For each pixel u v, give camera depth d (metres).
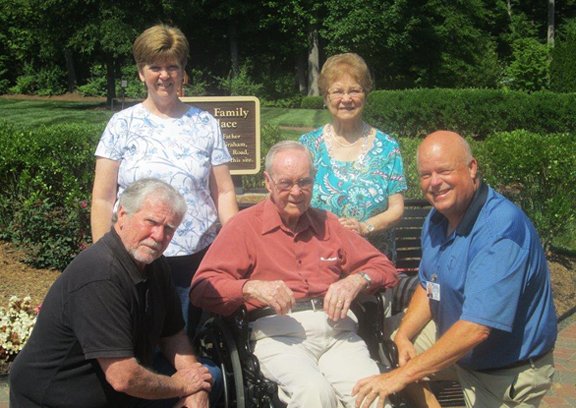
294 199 3.39
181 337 3.38
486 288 3.06
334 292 3.36
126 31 31.62
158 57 3.58
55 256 7.04
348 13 34.12
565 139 8.34
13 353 5.03
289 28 37.50
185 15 33.19
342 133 4.13
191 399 3.14
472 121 20.16
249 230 3.50
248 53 39.47
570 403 4.73
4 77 41.56
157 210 2.90
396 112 21.27
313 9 35.59
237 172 8.11
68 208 7.05
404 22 34.06
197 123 3.77
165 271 3.22
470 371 3.35
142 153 3.65
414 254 4.93
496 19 41.91
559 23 45.88
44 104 34.03
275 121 25.11
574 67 24.77
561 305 6.77
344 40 34.56
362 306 3.65
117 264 2.91
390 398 3.39
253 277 3.51
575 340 5.86
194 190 3.70
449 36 35.41
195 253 3.75
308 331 3.41
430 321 3.60
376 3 33.66
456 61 35.41
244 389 3.18
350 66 4.00
